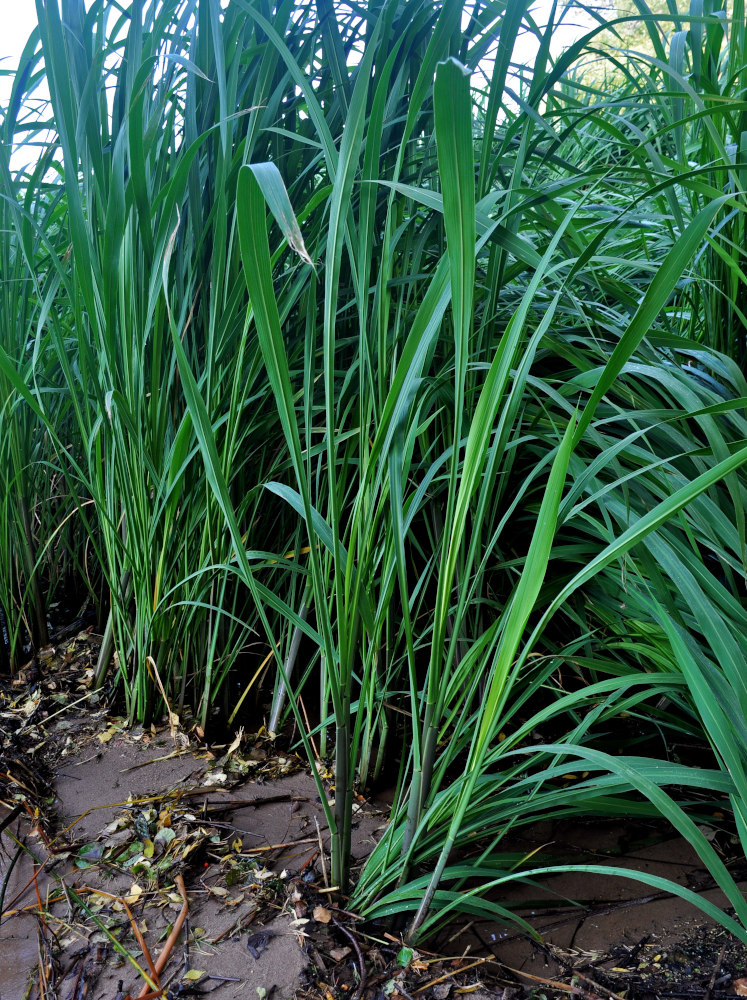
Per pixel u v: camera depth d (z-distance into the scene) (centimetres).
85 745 134
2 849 110
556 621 147
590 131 195
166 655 139
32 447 164
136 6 110
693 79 112
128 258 111
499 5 103
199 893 101
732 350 128
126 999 85
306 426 90
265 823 116
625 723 138
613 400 128
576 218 123
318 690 148
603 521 124
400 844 97
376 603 124
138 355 117
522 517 137
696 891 102
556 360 142
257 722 143
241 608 144
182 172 99
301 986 86
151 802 119
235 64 108
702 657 88
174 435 129
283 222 52
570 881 106
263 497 141
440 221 123
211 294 118
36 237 154
